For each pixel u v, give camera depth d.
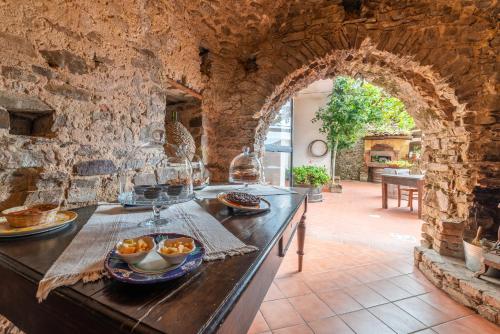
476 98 1.79
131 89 1.56
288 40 2.23
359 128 6.58
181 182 1.23
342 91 6.44
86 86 1.31
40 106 1.13
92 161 1.33
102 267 0.56
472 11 1.80
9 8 1.01
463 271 1.74
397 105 6.29
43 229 0.79
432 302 1.63
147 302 0.45
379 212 4.25
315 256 2.37
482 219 1.82
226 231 0.84
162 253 0.55
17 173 1.05
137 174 1.58
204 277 0.54
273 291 1.76
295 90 2.61
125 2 1.50
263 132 2.70
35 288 0.53
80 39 1.28
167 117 2.45
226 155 2.50
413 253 2.44
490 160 1.78
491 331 1.37
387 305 1.60
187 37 2.05
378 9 2.00
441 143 2.17
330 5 2.09
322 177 5.21
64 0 1.20
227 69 2.46
